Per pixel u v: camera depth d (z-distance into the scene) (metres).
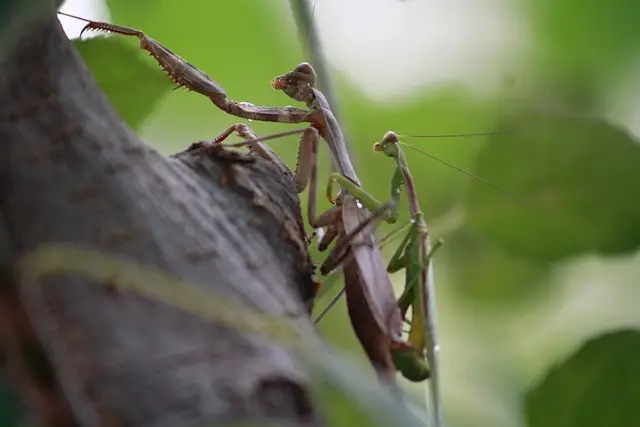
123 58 0.33
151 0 0.39
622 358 0.31
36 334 0.27
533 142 0.34
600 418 0.31
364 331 0.33
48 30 0.29
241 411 0.27
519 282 0.39
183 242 0.29
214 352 0.28
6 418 0.27
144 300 0.28
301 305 0.30
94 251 0.28
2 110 0.29
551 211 0.34
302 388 0.28
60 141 0.29
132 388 0.27
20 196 0.29
